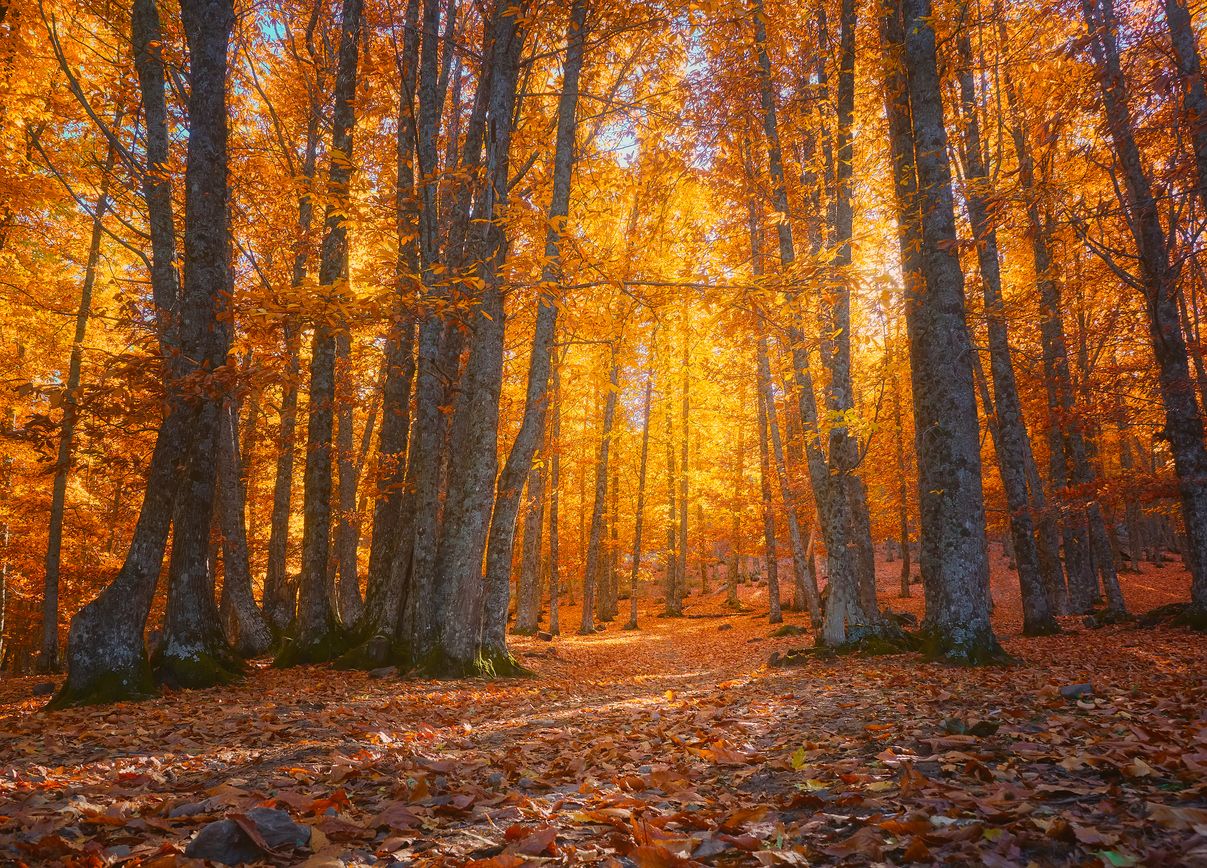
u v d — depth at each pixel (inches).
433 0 447.5
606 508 1174.3
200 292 338.6
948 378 341.1
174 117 514.6
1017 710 171.3
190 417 339.9
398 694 317.4
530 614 932.6
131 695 303.7
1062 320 608.4
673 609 1170.0
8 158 460.4
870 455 816.3
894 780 117.1
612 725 224.7
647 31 444.5
